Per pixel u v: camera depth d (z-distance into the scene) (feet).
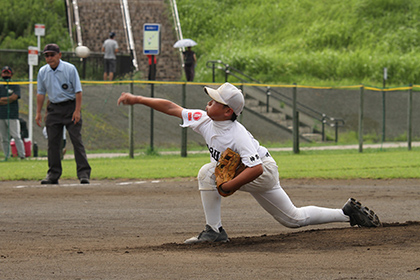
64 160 162.20
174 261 45.09
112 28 309.83
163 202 89.92
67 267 43.24
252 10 380.99
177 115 52.13
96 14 313.73
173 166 144.77
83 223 71.61
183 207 85.15
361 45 349.82
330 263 43.11
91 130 211.41
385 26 367.25
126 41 303.68
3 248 54.85
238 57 320.09
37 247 55.57
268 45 352.08
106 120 219.00
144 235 63.67
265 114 258.98
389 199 92.68
